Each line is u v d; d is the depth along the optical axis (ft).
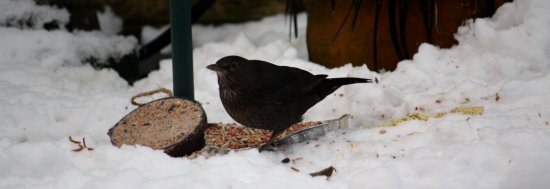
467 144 15.10
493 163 14.42
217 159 15.10
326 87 17.31
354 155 15.92
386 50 22.49
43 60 22.99
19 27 24.02
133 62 25.11
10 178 14.16
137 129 16.60
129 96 20.49
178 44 18.47
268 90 16.31
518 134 14.89
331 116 19.74
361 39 22.63
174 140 15.92
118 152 15.37
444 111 18.10
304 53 25.55
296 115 17.02
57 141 16.34
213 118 19.53
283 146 16.81
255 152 15.65
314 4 23.75
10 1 24.03
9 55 22.80
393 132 17.01
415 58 21.44
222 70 16.21
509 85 18.47
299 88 16.60
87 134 16.93
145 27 27.76
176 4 18.25
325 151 16.26
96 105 19.56
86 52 24.03
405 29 22.25
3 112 18.74
